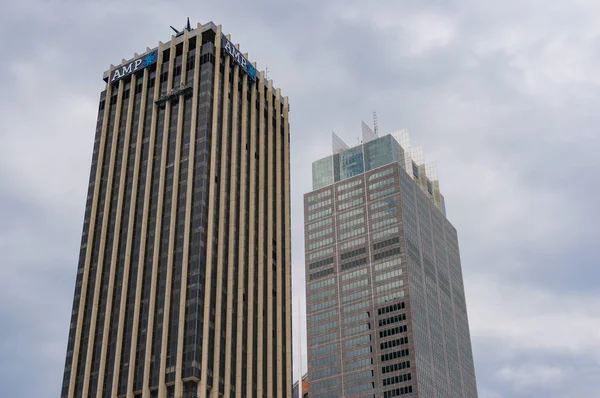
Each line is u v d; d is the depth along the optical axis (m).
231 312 170.00
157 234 179.38
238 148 194.25
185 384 157.25
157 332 166.25
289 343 183.50
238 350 167.25
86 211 195.12
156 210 183.38
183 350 160.88
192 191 181.50
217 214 181.12
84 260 187.50
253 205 190.62
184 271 170.12
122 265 181.12
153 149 194.38
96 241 189.75
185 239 174.75
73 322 179.12
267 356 174.62
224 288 172.38
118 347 169.25
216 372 160.12
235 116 197.50
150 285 173.25
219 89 196.38
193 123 191.25
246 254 182.12
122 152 199.12
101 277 182.88
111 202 193.88
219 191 184.38
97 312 178.50
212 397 157.38
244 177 191.50
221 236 177.62
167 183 186.75
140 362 164.75
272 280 187.00
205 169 183.12
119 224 188.25
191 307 165.00
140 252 179.25
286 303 188.25
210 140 189.00
